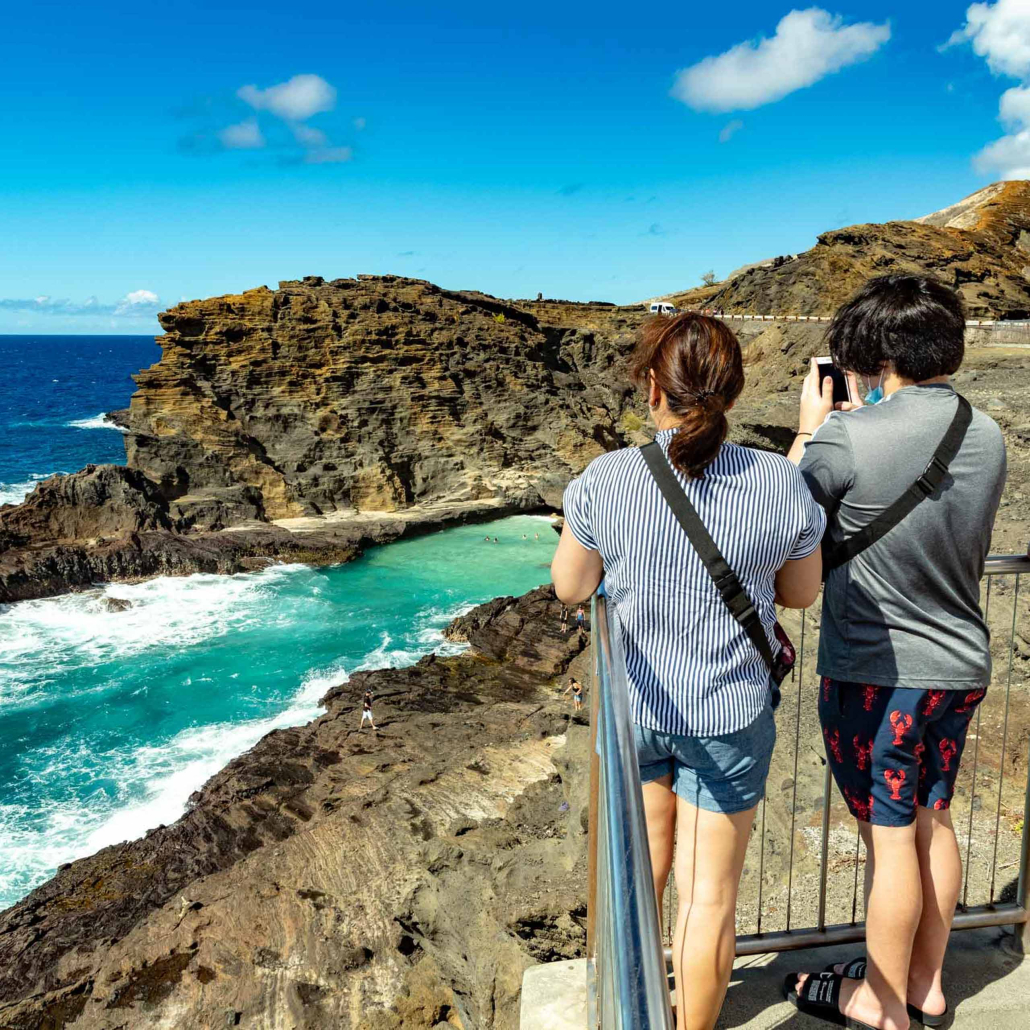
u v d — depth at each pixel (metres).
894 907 2.41
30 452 84.69
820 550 2.23
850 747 2.52
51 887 18.94
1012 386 21.48
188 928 15.59
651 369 2.05
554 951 7.73
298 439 56.22
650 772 2.25
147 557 43.34
